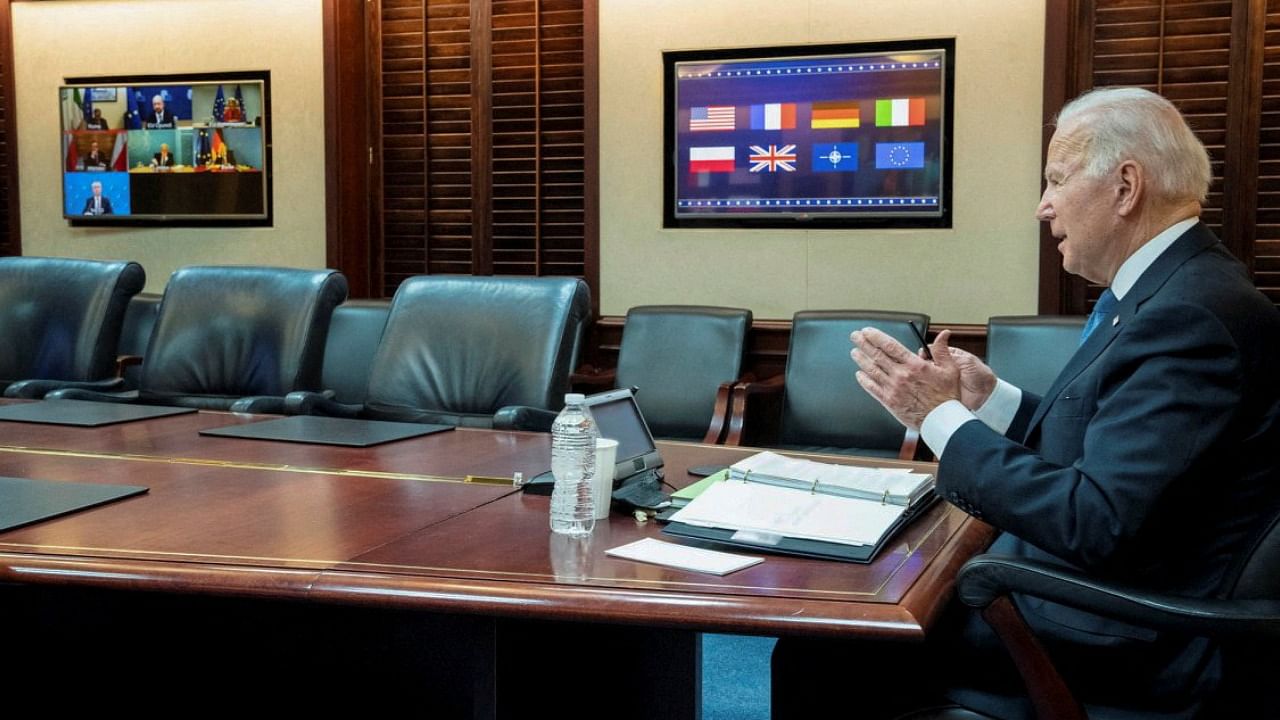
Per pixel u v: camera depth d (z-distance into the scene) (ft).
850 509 5.51
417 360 10.21
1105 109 5.32
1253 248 14.06
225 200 17.87
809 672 6.03
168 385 11.41
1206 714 4.78
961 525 5.62
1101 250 5.41
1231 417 4.67
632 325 14.97
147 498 6.15
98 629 6.49
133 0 17.98
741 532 5.20
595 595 4.42
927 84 14.85
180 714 6.38
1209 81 14.08
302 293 11.23
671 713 6.37
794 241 15.58
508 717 5.18
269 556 4.93
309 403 9.87
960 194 14.89
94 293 12.10
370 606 4.58
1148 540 4.84
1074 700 4.72
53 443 7.92
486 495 6.32
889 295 15.26
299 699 6.16
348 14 17.22
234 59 17.65
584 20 16.14
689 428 14.46
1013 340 13.15
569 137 16.58
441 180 17.28
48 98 18.51
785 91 15.40
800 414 13.88
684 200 15.93
